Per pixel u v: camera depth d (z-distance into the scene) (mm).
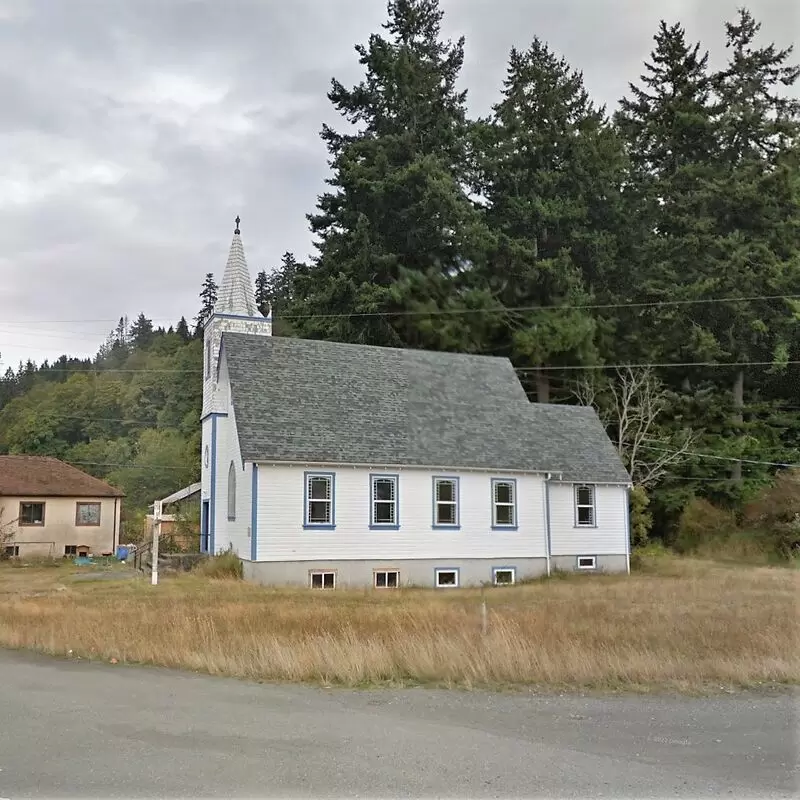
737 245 46938
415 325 47188
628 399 45375
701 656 13164
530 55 53594
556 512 34031
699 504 45344
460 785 7305
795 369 48844
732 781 7566
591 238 48688
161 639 14352
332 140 54938
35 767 7645
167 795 6891
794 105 53438
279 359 31984
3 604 20312
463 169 52844
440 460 30906
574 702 10875
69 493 46969
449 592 25859
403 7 56969
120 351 123062
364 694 11195
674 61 55562
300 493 28453
